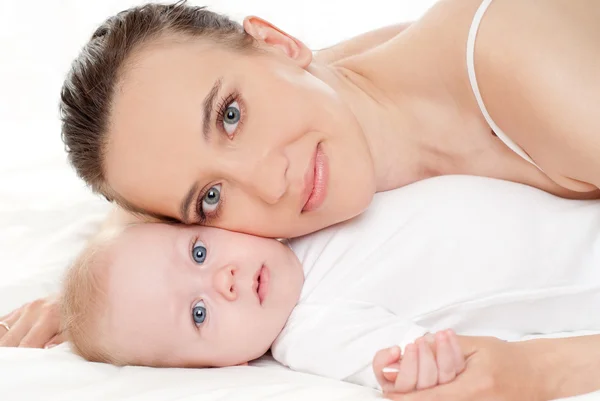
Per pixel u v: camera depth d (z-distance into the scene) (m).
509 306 1.24
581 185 1.30
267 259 1.28
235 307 1.25
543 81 1.21
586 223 1.27
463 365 1.06
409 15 2.17
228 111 1.24
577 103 1.19
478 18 1.28
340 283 1.28
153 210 1.32
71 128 1.34
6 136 2.13
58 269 1.59
